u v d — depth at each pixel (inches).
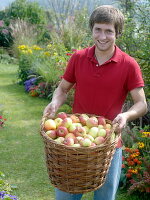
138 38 183.0
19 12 661.3
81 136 77.1
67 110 258.4
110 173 83.1
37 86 320.8
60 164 72.3
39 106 278.5
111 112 85.0
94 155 69.5
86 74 84.8
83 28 410.0
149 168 127.2
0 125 216.1
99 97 84.4
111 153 74.2
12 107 271.7
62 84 92.9
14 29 536.1
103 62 83.7
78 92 88.1
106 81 82.7
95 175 73.0
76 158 69.5
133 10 201.0
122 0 214.1
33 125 225.3
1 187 131.5
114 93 83.6
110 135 70.9
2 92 329.4
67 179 73.3
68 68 90.4
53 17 522.0
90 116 85.0
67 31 397.4
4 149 180.9
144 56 168.6
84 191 74.6
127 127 156.4
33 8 654.5
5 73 446.6
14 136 201.5
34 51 396.2
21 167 159.3
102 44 79.9
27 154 175.2
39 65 348.8
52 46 368.8
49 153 73.2
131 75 83.0
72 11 499.5
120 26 80.5
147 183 124.6
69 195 81.0
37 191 137.1
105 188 83.7
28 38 511.2
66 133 77.0
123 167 135.6
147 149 143.0
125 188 136.5
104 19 77.4
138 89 83.6
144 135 145.0
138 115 82.0
